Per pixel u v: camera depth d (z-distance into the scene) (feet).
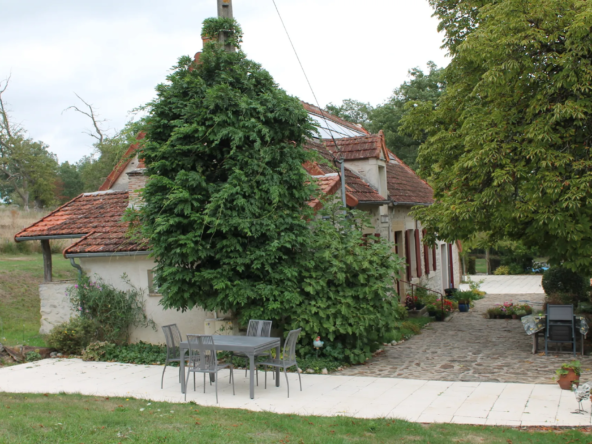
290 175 33.65
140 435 20.77
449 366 34.99
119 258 42.01
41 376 33.32
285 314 34.63
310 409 25.39
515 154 36.81
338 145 57.36
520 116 37.24
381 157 57.31
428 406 25.50
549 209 33.76
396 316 38.11
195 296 33.78
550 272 57.88
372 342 39.45
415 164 122.83
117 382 31.60
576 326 37.99
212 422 22.81
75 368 35.53
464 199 38.24
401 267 37.65
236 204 32.04
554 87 34.81
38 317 53.36
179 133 32.32
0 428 21.47
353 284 36.58
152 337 41.37
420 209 45.47
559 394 26.94
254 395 28.07
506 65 35.17
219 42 35.42
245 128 32.91
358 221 46.34
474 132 37.22
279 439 20.53
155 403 26.43
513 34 35.42
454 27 46.60
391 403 26.17
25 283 61.41
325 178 44.04
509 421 22.80
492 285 96.68
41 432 21.07
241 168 33.17
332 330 34.24
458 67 45.98
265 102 33.91
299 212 35.22
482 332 49.16
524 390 27.94
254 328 31.68
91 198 52.42
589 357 36.60
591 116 35.24
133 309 41.42
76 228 45.62
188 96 33.81
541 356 37.40
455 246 85.61
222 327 36.81
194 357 28.55
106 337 40.50
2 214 97.25
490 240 44.75
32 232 46.42
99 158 103.45
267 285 33.53
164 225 31.37
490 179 37.50
